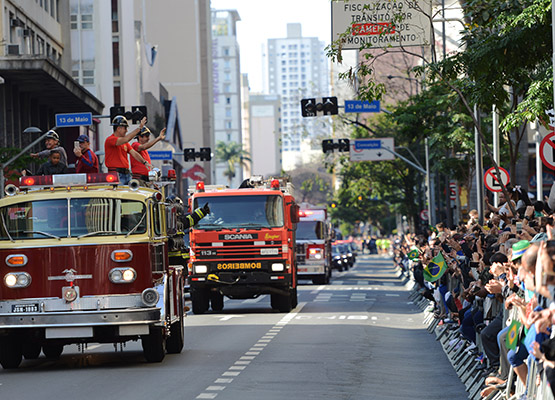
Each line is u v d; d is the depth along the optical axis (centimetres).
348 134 9706
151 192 2234
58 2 9412
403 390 1850
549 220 1728
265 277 3834
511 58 2362
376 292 5681
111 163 2372
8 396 1750
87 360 2366
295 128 10094
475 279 2097
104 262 2136
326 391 1795
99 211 2161
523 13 2256
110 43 10269
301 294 5497
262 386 1852
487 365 1836
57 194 2167
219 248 3841
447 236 2797
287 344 2661
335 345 2642
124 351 2570
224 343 2702
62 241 2138
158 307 2148
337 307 4331
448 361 2344
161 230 2250
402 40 3134
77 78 9494
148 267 2148
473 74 2434
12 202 2166
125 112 5381
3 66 6356
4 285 2141
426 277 2841
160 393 1755
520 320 1277
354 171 9781
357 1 3188
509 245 1603
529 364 1336
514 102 2908
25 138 7081
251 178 3972
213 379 1948
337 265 9619
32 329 2153
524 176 7306
